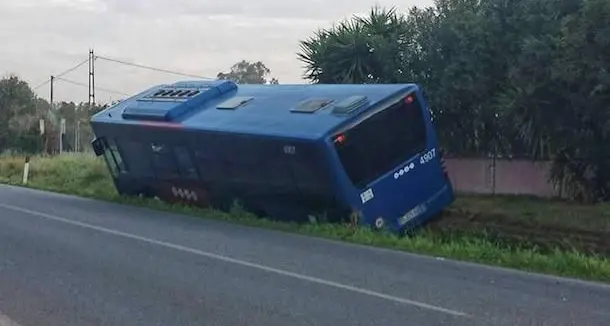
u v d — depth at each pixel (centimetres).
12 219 1984
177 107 2238
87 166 3678
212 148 2056
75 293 1045
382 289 1082
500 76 3031
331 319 898
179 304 977
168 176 2327
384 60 3394
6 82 7769
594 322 901
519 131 2938
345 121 1778
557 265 1298
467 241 1631
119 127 2422
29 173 3950
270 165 1903
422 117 1867
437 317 912
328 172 1761
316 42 3500
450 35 3155
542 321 902
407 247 1521
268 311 938
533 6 2866
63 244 1521
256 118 1983
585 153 2591
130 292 1052
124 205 2436
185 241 1576
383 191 1814
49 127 7306
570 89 2444
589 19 2256
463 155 3312
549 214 2302
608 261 1377
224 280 1144
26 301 995
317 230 1741
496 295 1052
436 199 1902
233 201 2123
